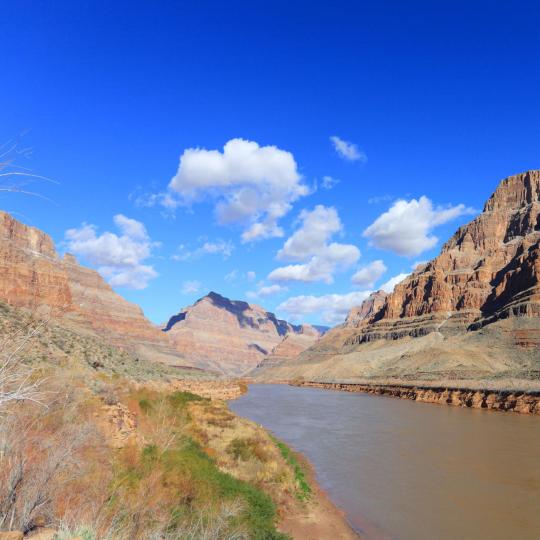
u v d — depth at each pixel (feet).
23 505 26.02
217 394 357.41
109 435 58.59
